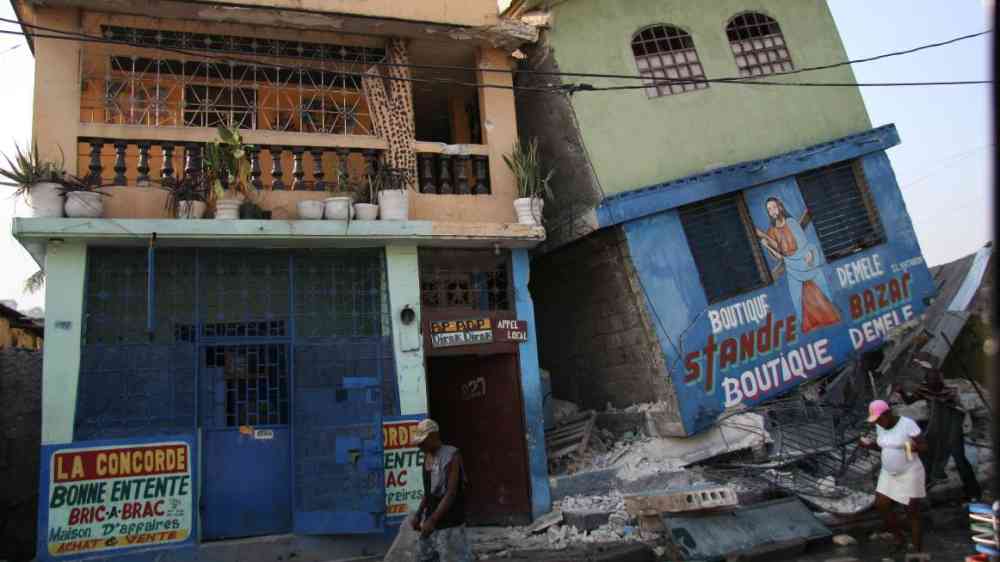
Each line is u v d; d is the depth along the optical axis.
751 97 11.67
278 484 8.47
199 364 8.38
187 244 8.43
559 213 11.52
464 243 9.63
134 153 9.36
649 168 10.99
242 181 8.59
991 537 4.99
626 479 9.82
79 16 8.64
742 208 11.27
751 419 10.27
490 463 9.90
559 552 8.07
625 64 11.35
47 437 7.64
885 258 11.67
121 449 7.83
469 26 9.91
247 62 9.16
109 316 8.16
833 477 9.42
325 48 9.84
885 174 11.98
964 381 12.48
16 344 15.71
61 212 7.98
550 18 11.14
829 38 12.29
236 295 8.68
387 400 8.96
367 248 9.30
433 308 9.69
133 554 7.71
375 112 9.77
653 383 10.58
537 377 9.85
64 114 8.37
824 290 11.26
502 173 10.28
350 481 8.48
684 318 10.48
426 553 6.11
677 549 7.66
